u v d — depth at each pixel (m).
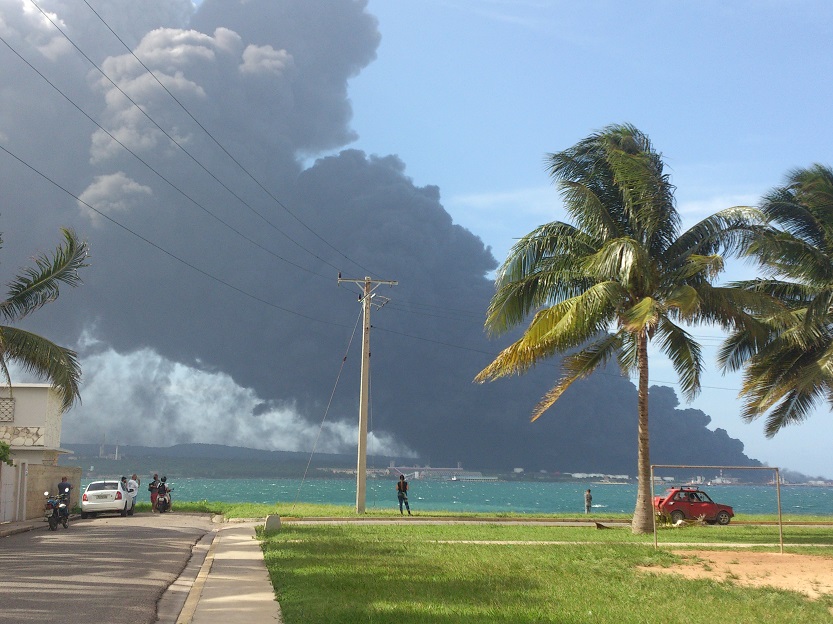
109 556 18.61
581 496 185.38
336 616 10.71
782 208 30.86
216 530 28.42
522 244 28.92
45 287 26.92
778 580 16.00
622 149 28.12
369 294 41.88
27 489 31.67
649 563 18.23
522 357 27.53
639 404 28.31
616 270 27.30
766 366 32.59
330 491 183.50
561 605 12.33
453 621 10.65
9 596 12.28
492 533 26.77
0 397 40.78
